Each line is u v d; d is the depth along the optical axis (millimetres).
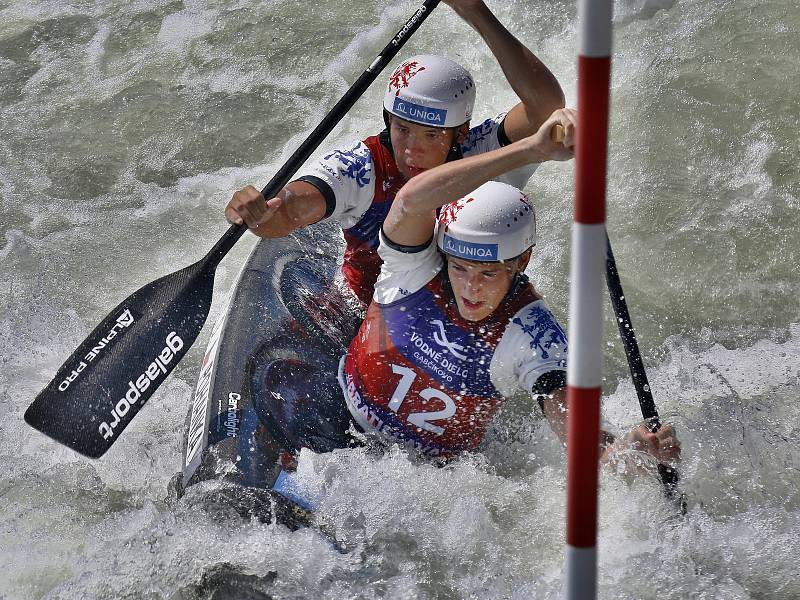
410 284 11023
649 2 23156
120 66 24641
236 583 10711
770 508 11453
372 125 21922
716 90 20625
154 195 20641
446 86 12461
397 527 11141
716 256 17219
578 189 6801
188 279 13469
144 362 13133
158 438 13906
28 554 11930
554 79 13906
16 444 13844
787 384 14125
